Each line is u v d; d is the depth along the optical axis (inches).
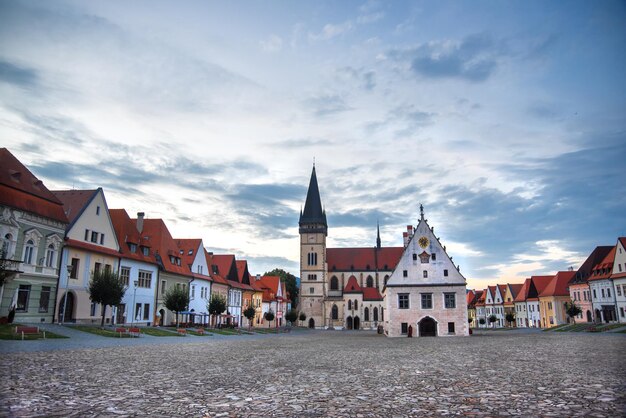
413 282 2657.5
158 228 2719.0
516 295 5689.0
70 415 382.0
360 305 5216.5
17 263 1535.4
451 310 2605.8
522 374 661.3
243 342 1704.0
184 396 477.4
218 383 574.2
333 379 620.7
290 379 619.2
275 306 4921.3
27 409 400.8
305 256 5438.0
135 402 441.7
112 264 2111.2
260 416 387.5
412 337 2444.6
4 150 1696.6
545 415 385.7
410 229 4463.6
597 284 3607.3
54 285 1745.8
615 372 671.1
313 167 5713.6
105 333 1561.3
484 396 478.3
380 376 653.9
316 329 5054.1
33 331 1224.2
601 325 2910.9
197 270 3041.3
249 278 4200.3
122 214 2423.7
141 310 2349.9
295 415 392.2
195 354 1034.7
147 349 1129.4
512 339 1910.7
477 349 1269.7
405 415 391.5
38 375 603.5
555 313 4411.9
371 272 5531.5
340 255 5679.1
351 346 1481.3
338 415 392.2
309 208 5536.4
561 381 580.4
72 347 1060.5
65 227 1828.2
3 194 1535.4
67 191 2070.6
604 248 3838.6
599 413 390.6
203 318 3061.0
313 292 5349.4
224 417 382.9
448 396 480.7
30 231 1628.9
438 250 2677.2
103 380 577.6
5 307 1512.1
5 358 783.7
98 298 1739.7
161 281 2546.8
